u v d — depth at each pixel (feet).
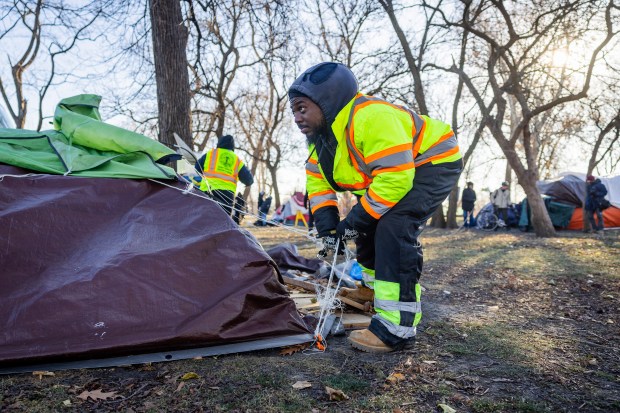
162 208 10.23
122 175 10.52
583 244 35.22
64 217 9.46
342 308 11.76
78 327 8.20
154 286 8.84
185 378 7.70
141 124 43.39
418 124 9.34
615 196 55.01
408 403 6.96
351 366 8.50
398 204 9.09
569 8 38.22
